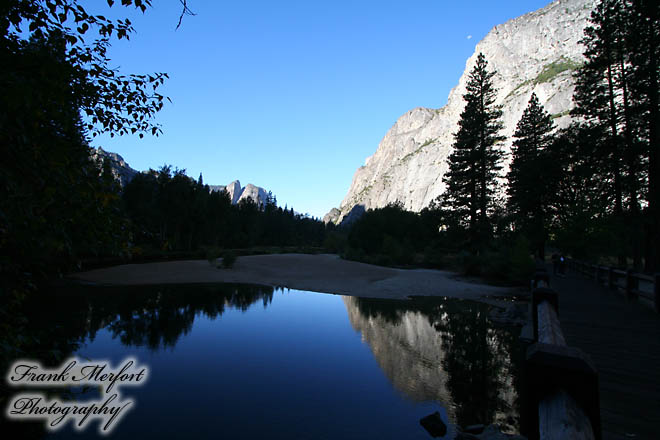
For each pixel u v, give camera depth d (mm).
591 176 22406
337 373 6098
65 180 2883
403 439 3889
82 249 3391
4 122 2393
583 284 13312
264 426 4164
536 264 20609
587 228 23516
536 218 30078
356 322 10656
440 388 5477
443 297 16516
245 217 75000
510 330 9688
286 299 15570
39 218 2812
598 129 21031
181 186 48375
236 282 21844
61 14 2664
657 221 16859
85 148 3174
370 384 5594
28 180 2725
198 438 3846
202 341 8164
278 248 71938
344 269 27812
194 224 50938
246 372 6105
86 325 9531
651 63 17578
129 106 3312
